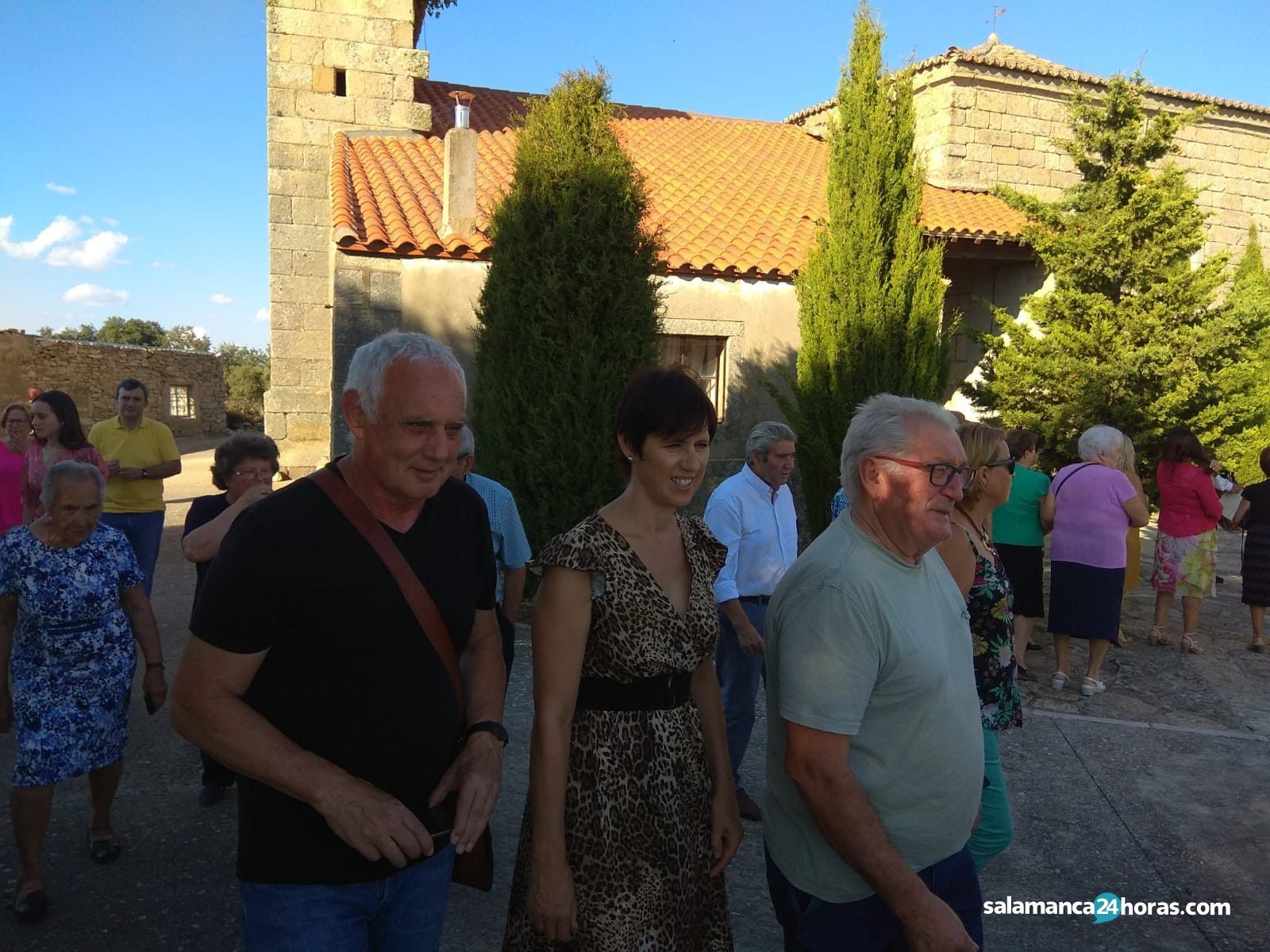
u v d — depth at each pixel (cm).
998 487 285
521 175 706
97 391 2422
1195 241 1096
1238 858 384
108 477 641
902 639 194
